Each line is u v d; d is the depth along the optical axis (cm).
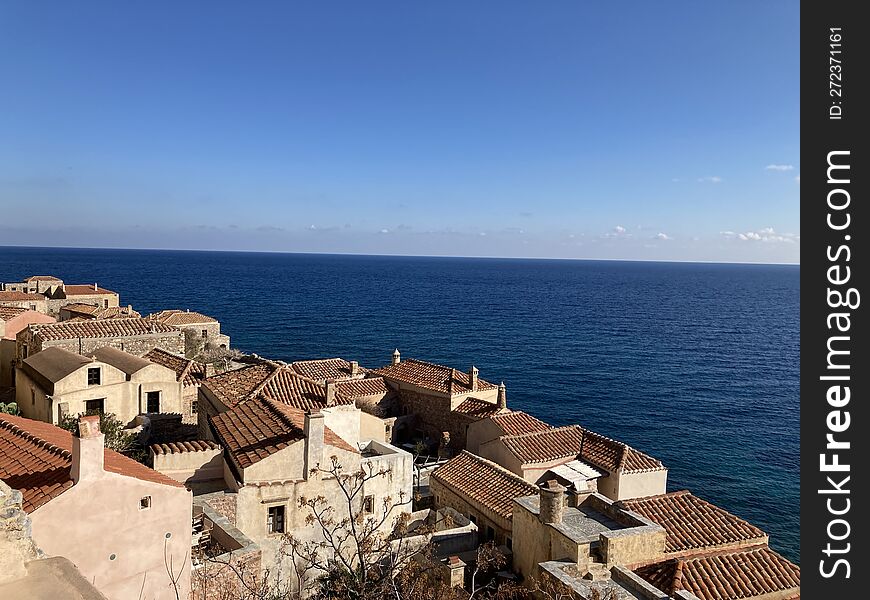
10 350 4734
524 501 2327
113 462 2016
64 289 8188
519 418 4241
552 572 1914
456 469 3338
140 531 1841
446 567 2141
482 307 19512
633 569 2044
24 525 996
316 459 2516
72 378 3381
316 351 11356
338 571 1905
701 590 1972
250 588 1866
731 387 9125
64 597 902
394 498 2795
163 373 3734
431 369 5212
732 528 2527
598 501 2348
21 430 2206
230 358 6650
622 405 8056
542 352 11712
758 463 6009
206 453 2548
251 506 2394
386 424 4566
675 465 5934
